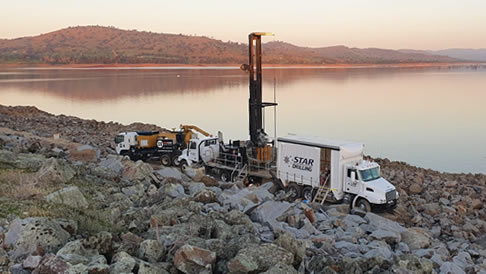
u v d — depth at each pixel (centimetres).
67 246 990
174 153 3559
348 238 1620
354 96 16012
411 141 7575
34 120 5847
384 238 1700
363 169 2383
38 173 1717
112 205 1541
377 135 8144
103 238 1073
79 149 2491
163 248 1120
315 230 1662
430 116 10775
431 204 2566
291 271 1020
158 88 19762
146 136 3638
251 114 3031
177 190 1867
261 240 1371
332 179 2456
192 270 1040
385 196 2300
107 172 2045
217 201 1814
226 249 1156
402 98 15350
